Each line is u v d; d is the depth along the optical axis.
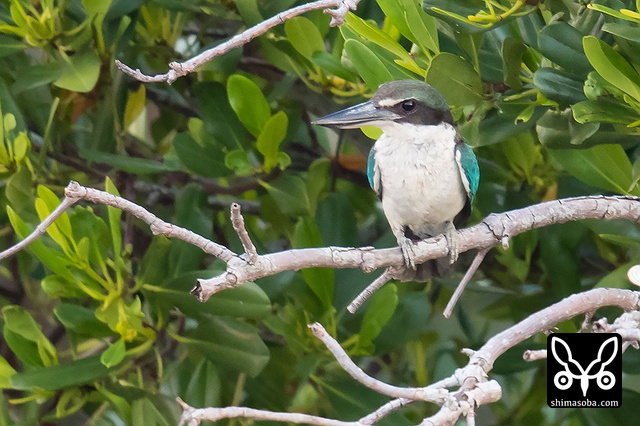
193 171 10.36
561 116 8.62
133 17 10.34
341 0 6.38
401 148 8.83
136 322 9.23
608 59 7.62
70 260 9.03
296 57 10.34
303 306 10.02
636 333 6.66
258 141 10.16
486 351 6.53
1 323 11.20
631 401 10.40
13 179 9.80
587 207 8.14
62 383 9.02
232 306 9.11
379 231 12.06
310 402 11.08
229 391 10.55
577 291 10.27
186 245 9.67
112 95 10.58
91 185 10.90
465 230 8.09
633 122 7.92
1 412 9.55
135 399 9.39
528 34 8.62
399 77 9.07
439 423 5.80
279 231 11.38
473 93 8.78
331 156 11.79
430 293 12.77
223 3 10.50
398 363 12.88
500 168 10.88
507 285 11.70
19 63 10.76
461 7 8.35
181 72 6.24
